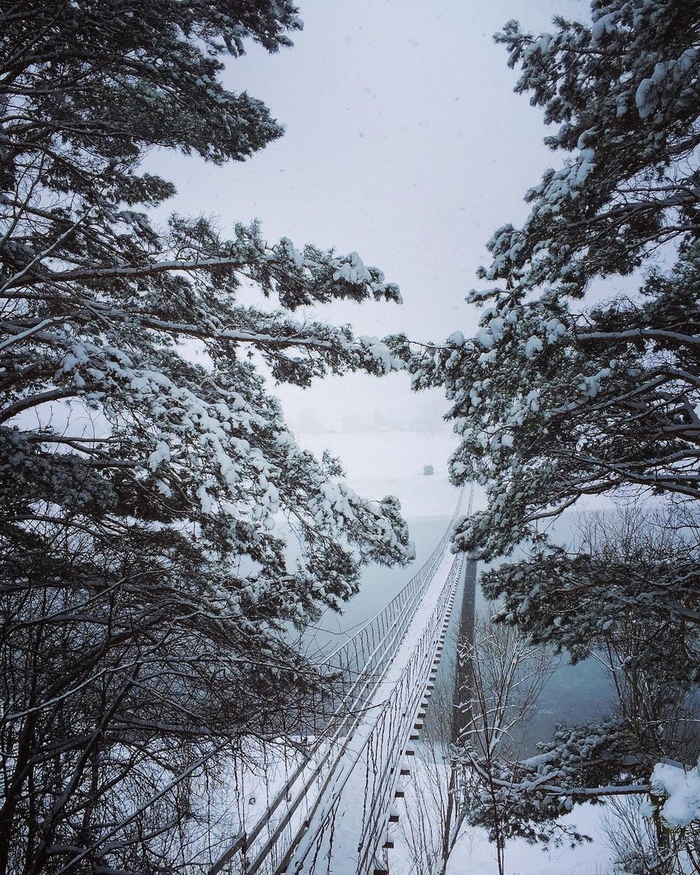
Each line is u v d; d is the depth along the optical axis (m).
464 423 8.41
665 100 5.71
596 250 7.70
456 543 8.84
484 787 8.66
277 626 6.96
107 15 6.30
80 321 7.08
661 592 7.30
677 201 6.94
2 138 5.76
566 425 7.74
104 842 4.43
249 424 7.34
